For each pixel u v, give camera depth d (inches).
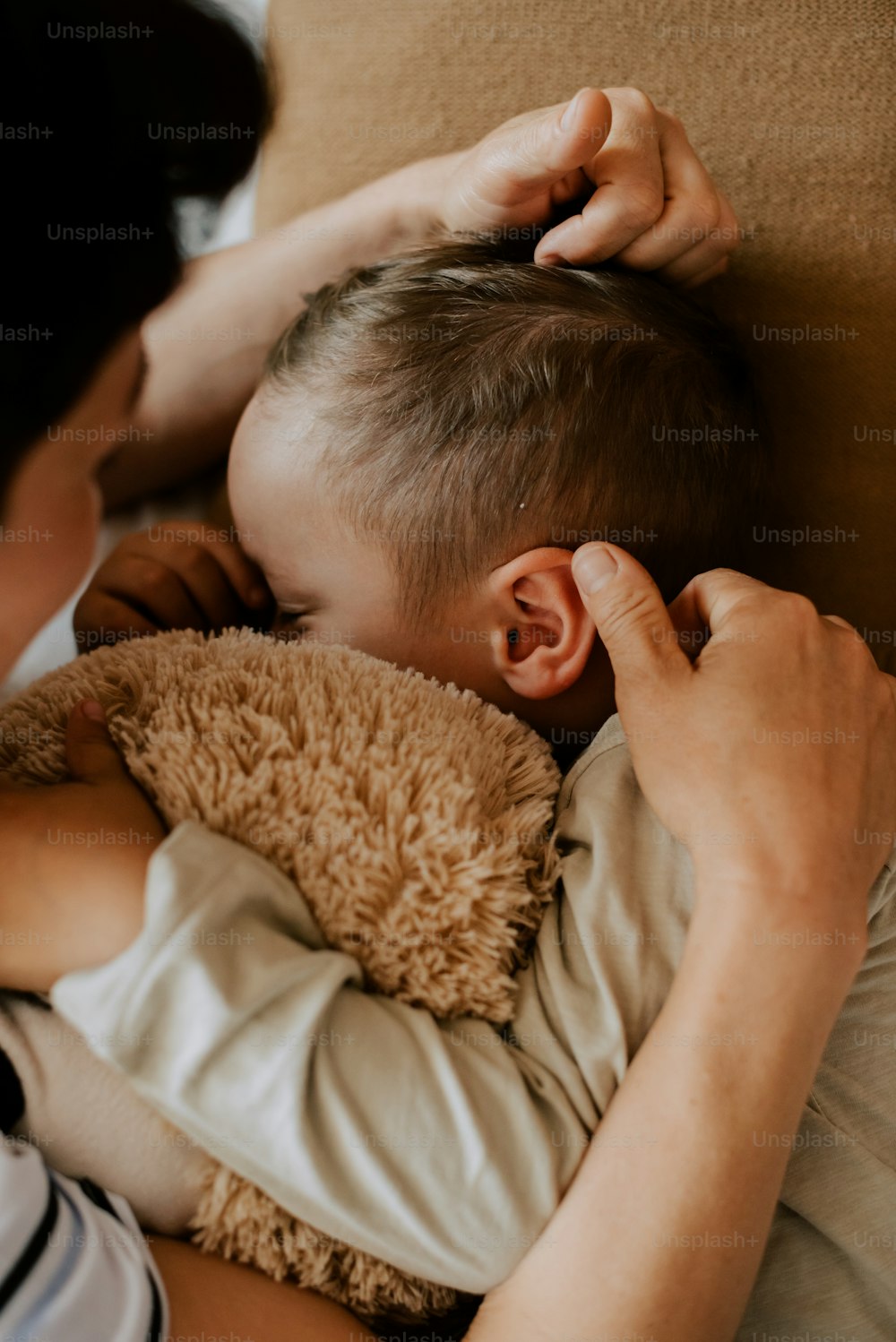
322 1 34.5
